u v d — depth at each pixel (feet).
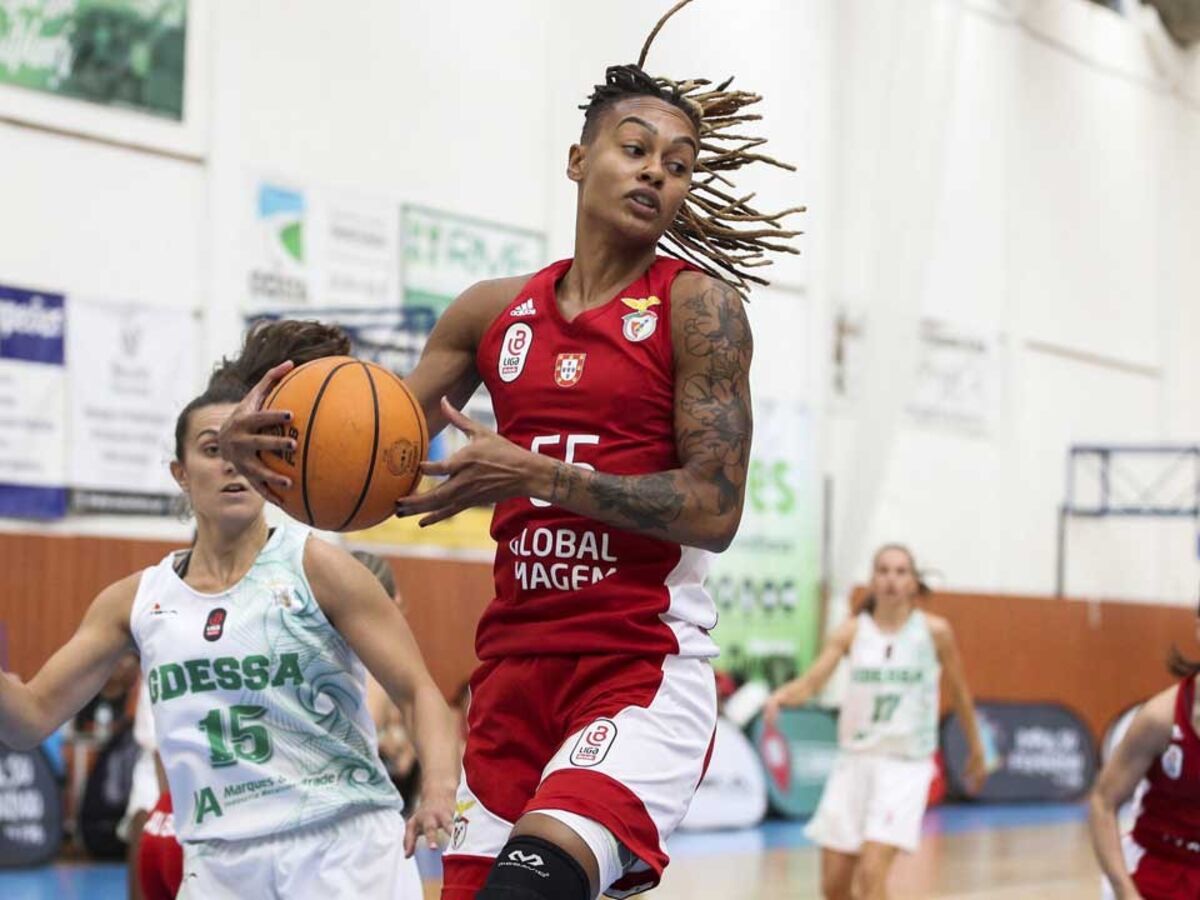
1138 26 63.67
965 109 55.62
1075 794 52.54
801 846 37.50
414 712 10.33
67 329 33.71
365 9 39.37
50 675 10.91
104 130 34.47
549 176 43.37
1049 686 53.26
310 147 38.17
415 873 11.09
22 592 31.94
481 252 41.70
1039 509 57.77
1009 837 40.68
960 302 55.11
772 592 47.44
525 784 9.78
